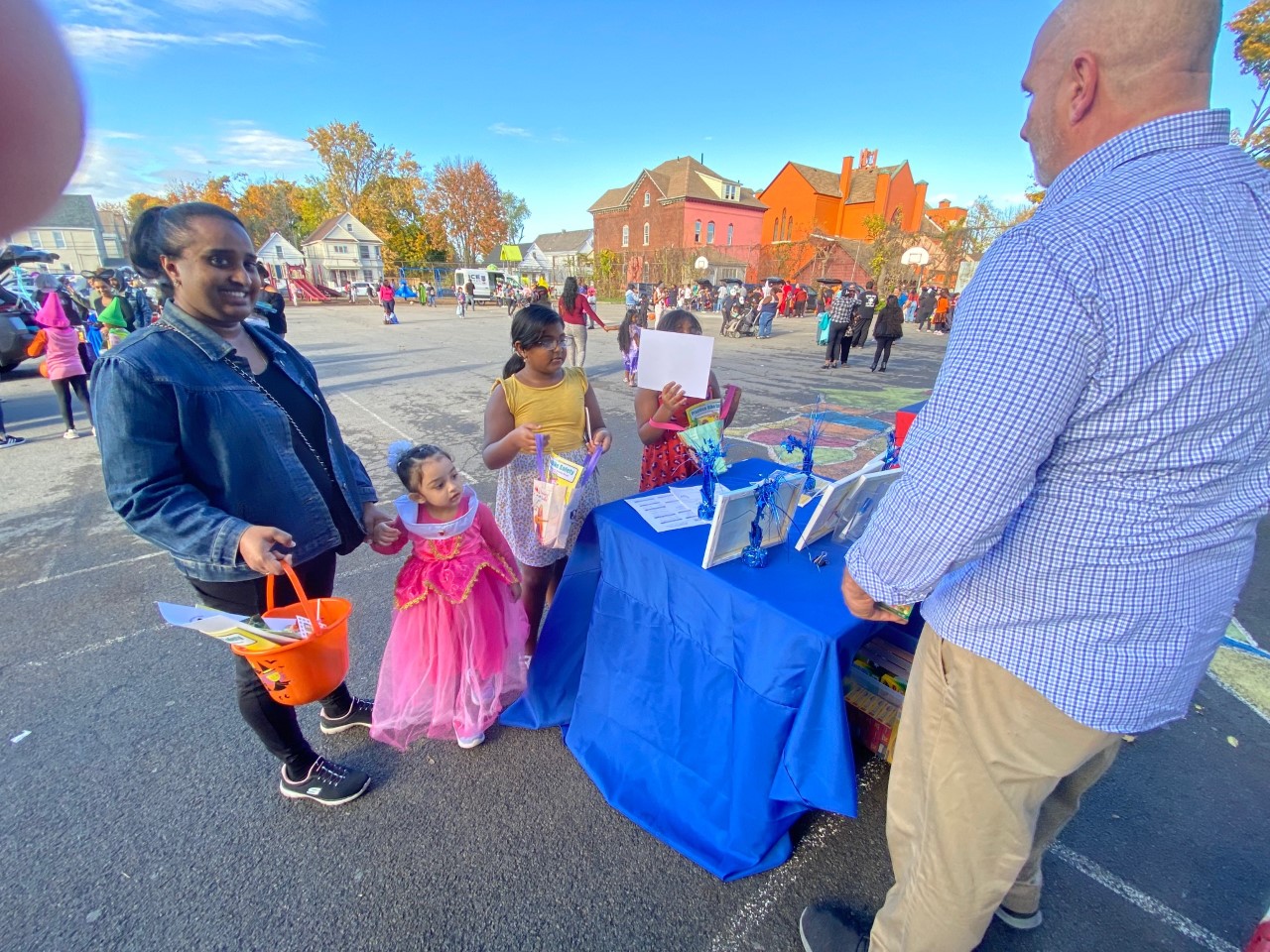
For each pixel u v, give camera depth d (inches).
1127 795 81.5
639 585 77.3
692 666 73.2
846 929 61.6
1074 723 41.4
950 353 39.8
